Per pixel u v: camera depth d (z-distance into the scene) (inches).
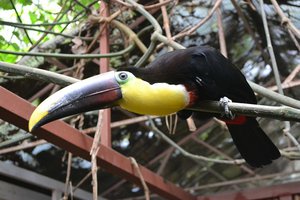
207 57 39.6
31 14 66.4
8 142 61.9
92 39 60.7
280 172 86.9
